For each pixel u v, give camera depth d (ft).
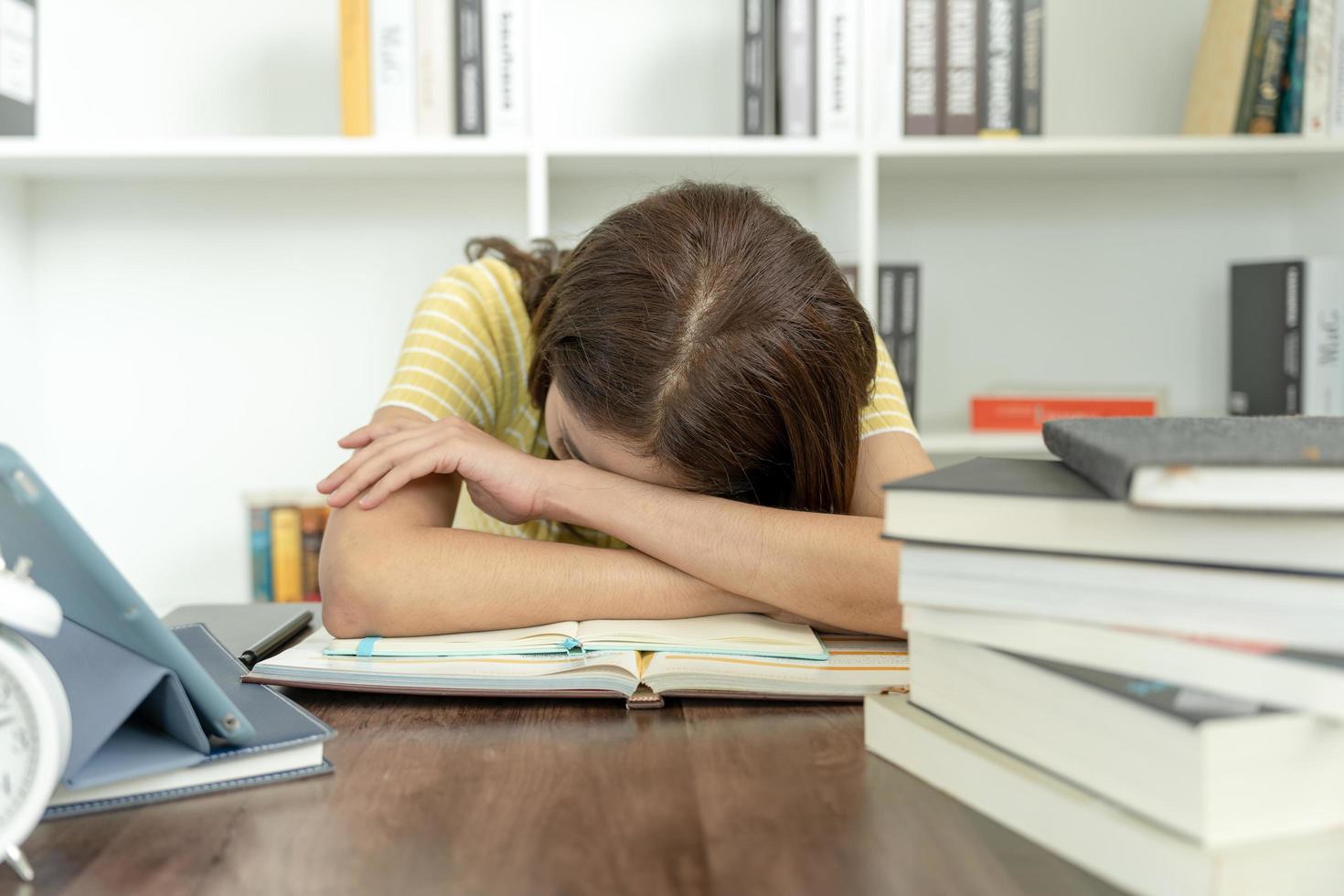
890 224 7.50
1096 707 1.59
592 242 2.94
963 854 1.64
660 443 2.77
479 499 3.06
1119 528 1.65
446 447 3.01
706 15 7.17
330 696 2.50
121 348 7.13
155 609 7.25
